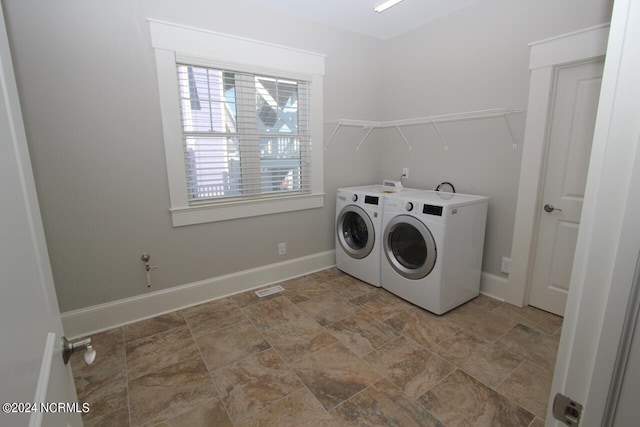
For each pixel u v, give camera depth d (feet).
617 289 1.50
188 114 7.90
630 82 1.39
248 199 9.12
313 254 10.73
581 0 6.61
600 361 1.60
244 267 9.32
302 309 8.29
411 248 8.52
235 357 6.41
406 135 10.67
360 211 9.57
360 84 10.74
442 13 9.02
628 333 1.48
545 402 5.22
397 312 8.09
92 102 6.65
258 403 5.27
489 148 8.53
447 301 7.95
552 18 7.06
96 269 7.18
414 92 10.23
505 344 6.75
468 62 8.70
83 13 6.33
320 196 10.45
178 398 5.38
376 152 11.68
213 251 8.71
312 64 9.50
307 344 6.82
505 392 5.44
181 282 8.32
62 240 6.74
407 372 5.95
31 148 6.21
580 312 1.67
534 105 7.50
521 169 7.89
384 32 10.37
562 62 6.97
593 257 1.59
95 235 7.07
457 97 9.07
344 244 10.38
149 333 7.24
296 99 9.61
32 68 6.03
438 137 9.71
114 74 6.79
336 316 7.93
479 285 8.92
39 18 5.97
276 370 6.04
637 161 1.39
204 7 7.59
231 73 8.32
